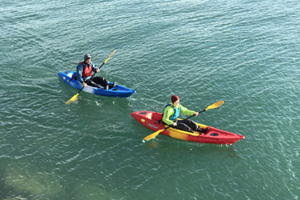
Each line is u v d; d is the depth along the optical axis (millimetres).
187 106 11227
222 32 17984
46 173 7984
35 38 17422
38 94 11922
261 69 13875
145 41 16906
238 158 8773
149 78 13242
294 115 10695
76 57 15289
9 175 7844
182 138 9570
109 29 18531
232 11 21516
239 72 13617
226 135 9227
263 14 20844
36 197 7242
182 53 15508
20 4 23672
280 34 17625
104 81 12078
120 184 7738
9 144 9000
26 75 13359
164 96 11922
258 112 10875
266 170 8289
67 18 20500
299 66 14109
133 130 9984
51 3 23812
